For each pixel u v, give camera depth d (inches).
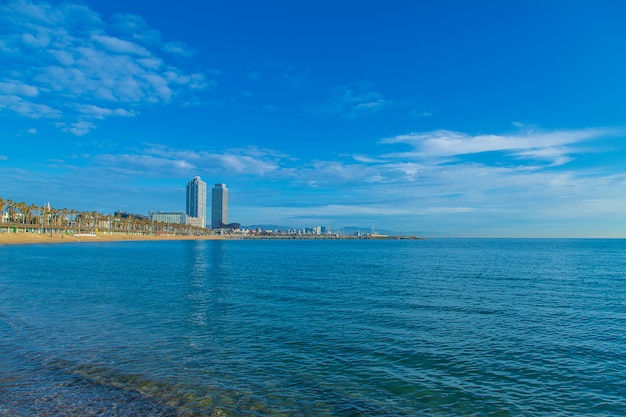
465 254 5374.0
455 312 1243.2
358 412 564.7
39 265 2977.4
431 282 2034.9
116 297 1491.1
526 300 1471.5
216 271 2669.8
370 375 701.9
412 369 732.0
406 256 4869.6
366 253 5846.5
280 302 1416.1
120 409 552.1
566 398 620.1
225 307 1307.8
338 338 931.3
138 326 1028.5
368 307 1323.8
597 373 719.7
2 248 5634.8
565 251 6254.9
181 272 2576.3
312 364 753.0
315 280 2122.3
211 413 550.9
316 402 592.7
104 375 677.3
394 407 581.9
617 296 1571.1
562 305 1370.6
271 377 685.9
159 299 1459.2
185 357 781.3
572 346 876.0
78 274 2347.4
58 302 1363.2
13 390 606.5
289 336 946.7
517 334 976.3
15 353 784.3
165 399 589.6
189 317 1146.7
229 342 890.7
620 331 1009.5
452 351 839.1
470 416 561.3
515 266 3122.5
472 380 684.7
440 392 634.8
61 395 592.7
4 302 1347.2
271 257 4611.2
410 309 1291.8
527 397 621.9
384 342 900.6
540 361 780.0
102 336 923.4
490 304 1385.3
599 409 586.6
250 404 581.6
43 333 938.1
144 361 753.6
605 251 6176.2
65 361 743.1
